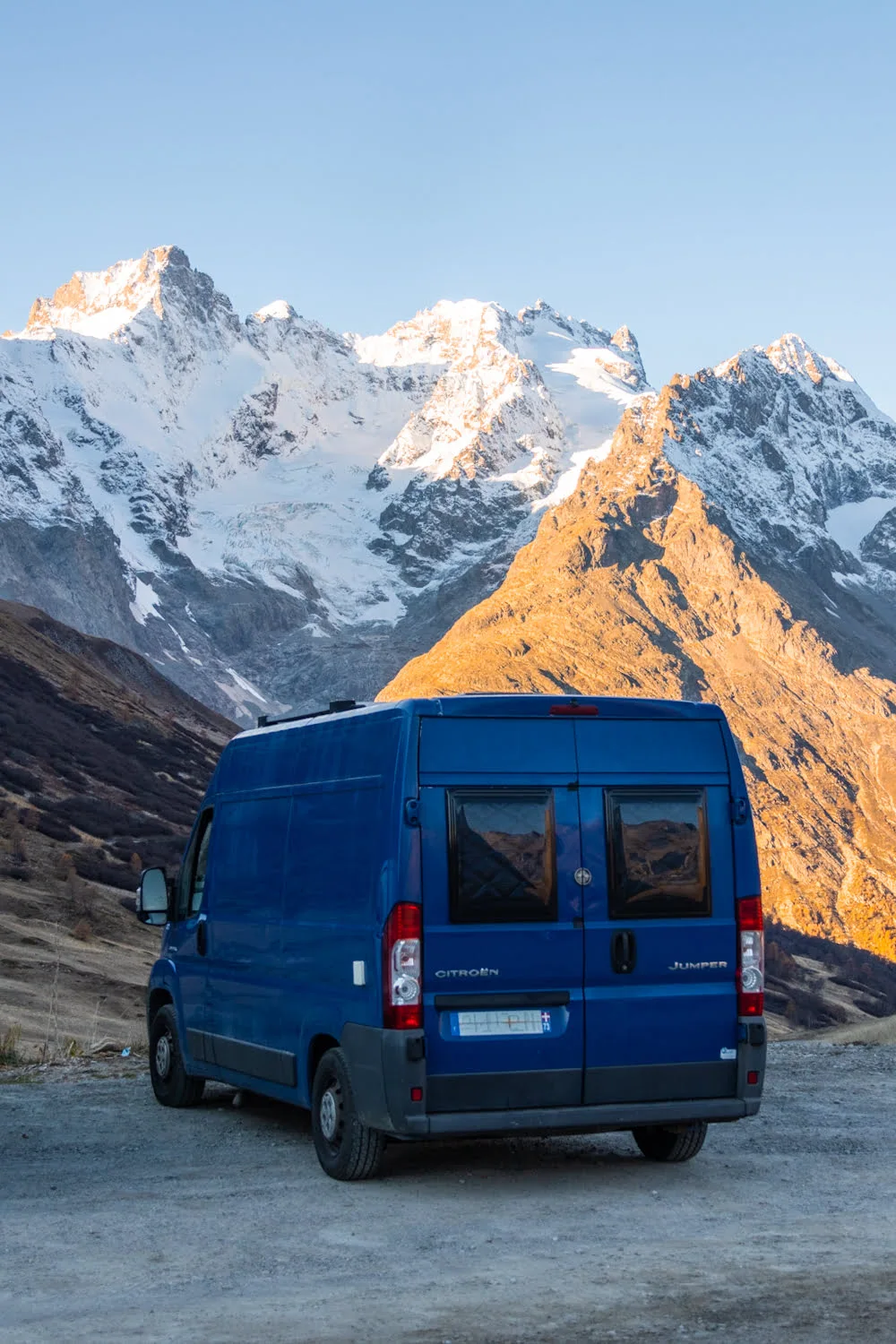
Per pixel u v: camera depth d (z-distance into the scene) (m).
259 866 10.62
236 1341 6.06
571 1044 8.90
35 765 71.19
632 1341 5.94
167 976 12.19
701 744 9.45
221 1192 8.93
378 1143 9.12
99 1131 11.02
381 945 8.73
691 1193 8.88
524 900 8.91
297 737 10.34
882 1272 6.89
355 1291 6.77
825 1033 19.55
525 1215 8.29
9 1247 7.61
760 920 9.37
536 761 9.07
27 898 47.47
